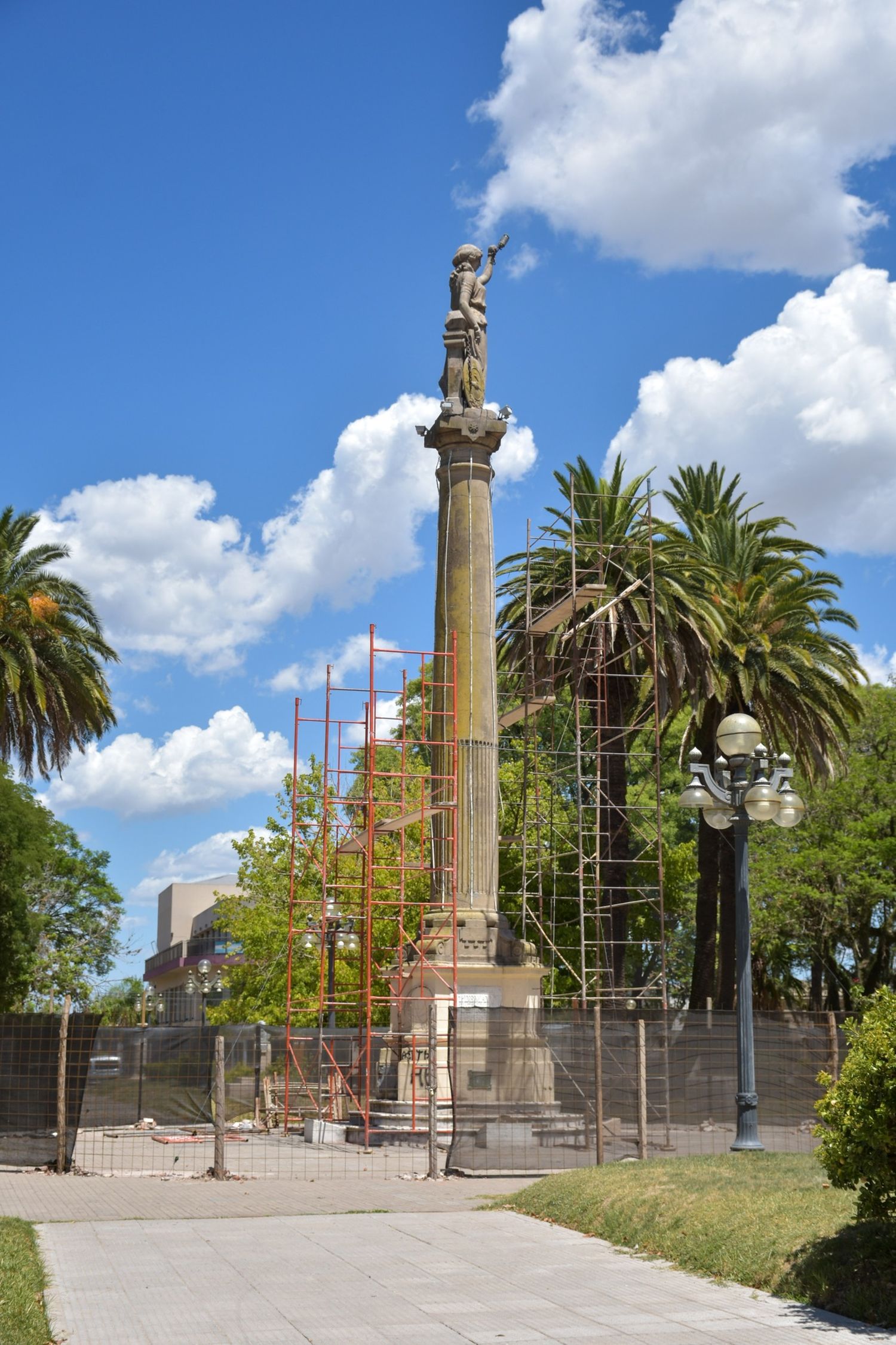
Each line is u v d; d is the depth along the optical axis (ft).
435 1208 55.26
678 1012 79.51
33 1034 71.20
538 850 142.10
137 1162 73.97
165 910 426.51
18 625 130.93
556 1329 33.94
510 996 95.61
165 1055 80.18
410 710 207.21
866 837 162.40
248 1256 43.62
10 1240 43.73
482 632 103.35
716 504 151.94
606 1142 71.31
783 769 60.64
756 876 165.37
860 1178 38.32
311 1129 88.12
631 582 127.44
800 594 131.13
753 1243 40.98
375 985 129.59
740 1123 58.59
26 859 164.96
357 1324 34.40
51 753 138.21
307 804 159.22
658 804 121.70
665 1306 36.63
